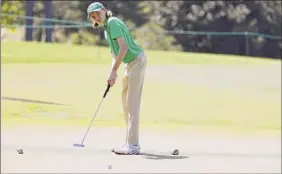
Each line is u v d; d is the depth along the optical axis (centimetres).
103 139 2123
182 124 2730
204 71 5641
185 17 13825
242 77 5316
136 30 13538
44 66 5084
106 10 1831
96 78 4338
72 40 13738
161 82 4478
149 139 2230
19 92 3484
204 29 13862
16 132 2212
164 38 13662
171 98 3731
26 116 2647
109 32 1811
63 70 4803
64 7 14012
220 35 13762
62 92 3562
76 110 2897
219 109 3422
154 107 3312
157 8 13862
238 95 4109
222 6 13788
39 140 2050
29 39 11300
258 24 13712
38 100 3200
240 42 13775
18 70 4666
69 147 1919
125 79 1855
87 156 1773
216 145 2134
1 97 3250
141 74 1842
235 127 2738
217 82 4756
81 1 13925
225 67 6259
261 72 5875
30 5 11662
